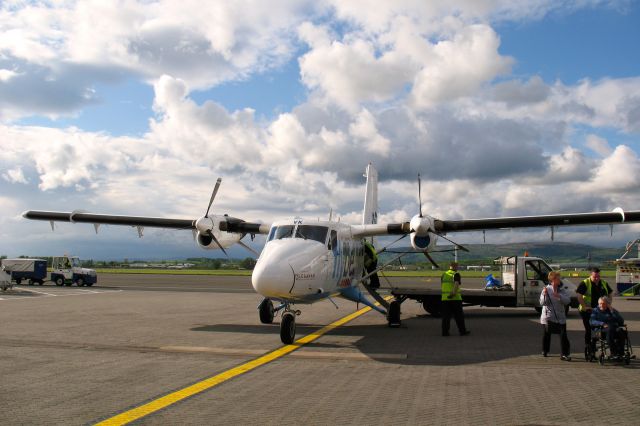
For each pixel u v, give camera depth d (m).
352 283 15.45
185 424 5.72
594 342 9.58
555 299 9.81
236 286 39.91
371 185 22.03
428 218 15.11
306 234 13.18
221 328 14.38
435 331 14.43
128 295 28.38
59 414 6.08
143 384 7.60
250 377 8.10
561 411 6.21
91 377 8.05
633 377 8.14
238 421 5.83
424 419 5.89
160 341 11.84
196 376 8.16
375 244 19.44
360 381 7.84
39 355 9.95
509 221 16.55
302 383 7.70
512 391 7.21
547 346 9.99
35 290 32.53
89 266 143.38
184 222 18.42
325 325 15.84
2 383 7.63
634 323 15.96
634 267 28.91
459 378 8.06
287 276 11.40
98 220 19.77
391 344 11.77
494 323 16.67
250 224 17.23
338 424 5.73
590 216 16.64
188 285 41.16
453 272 13.50
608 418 5.93
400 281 51.22
